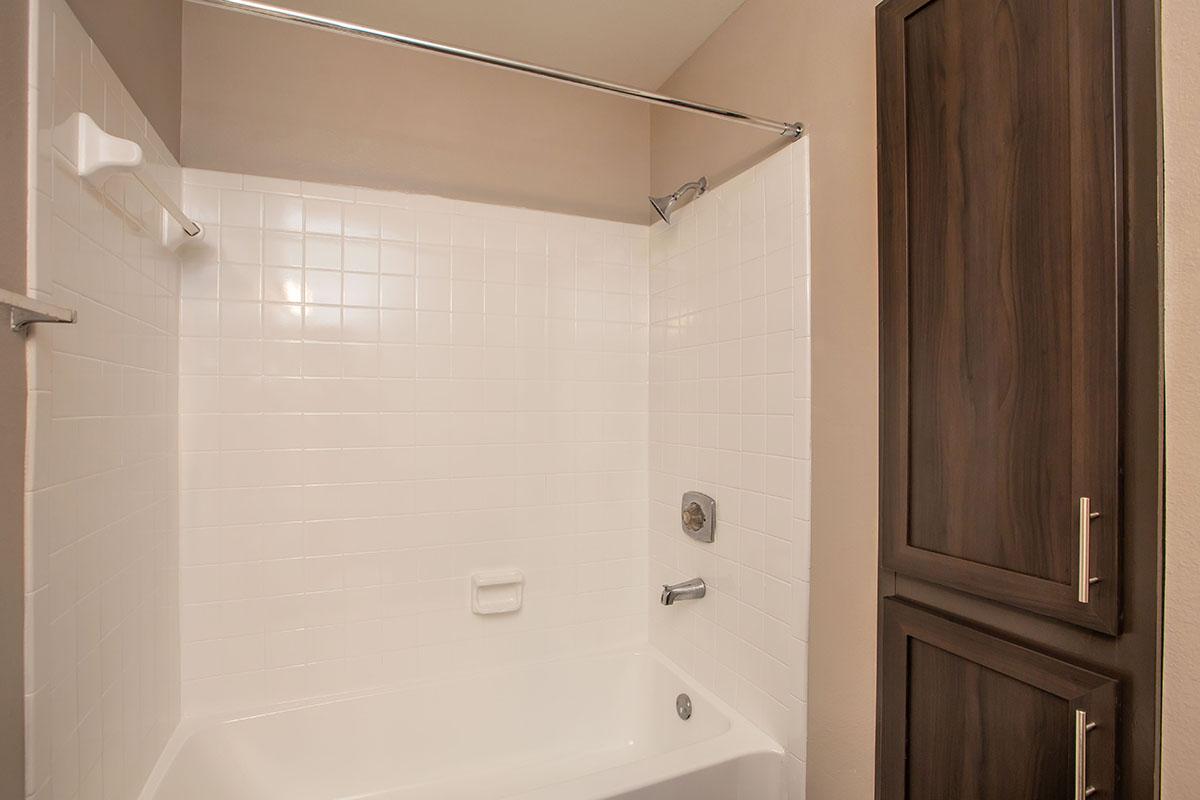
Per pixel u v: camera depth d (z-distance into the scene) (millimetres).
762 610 1578
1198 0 723
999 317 938
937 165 1048
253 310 1697
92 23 1060
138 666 1303
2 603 808
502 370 1988
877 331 1251
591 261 2113
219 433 1660
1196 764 722
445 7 1712
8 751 822
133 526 1271
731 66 1740
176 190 1581
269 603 1715
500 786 1836
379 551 1834
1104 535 792
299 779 1686
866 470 1271
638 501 2182
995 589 935
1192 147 727
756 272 1617
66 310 817
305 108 1758
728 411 1730
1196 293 725
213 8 1675
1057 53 854
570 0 1680
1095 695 804
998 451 939
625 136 2174
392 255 1850
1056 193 855
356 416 1805
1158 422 752
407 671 1869
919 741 1086
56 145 917
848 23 1330
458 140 1938
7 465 820
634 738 2053
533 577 2033
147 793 1325
